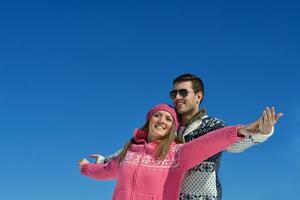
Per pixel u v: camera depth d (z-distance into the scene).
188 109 5.44
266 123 3.92
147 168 4.86
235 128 4.23
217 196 5.02
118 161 5.30
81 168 5.86
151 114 5.21
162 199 4.73
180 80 5.51
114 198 4.90
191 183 4.96
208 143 4.48
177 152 4.86
